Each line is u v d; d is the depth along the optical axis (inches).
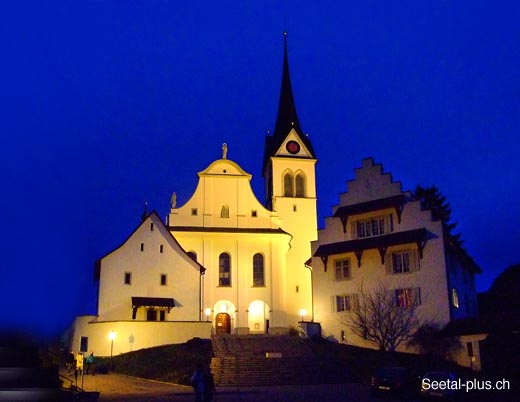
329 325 2287.2
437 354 1951.3
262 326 2598.4
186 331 2129.7
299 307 2787.9
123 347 2059.5
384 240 2207.2
